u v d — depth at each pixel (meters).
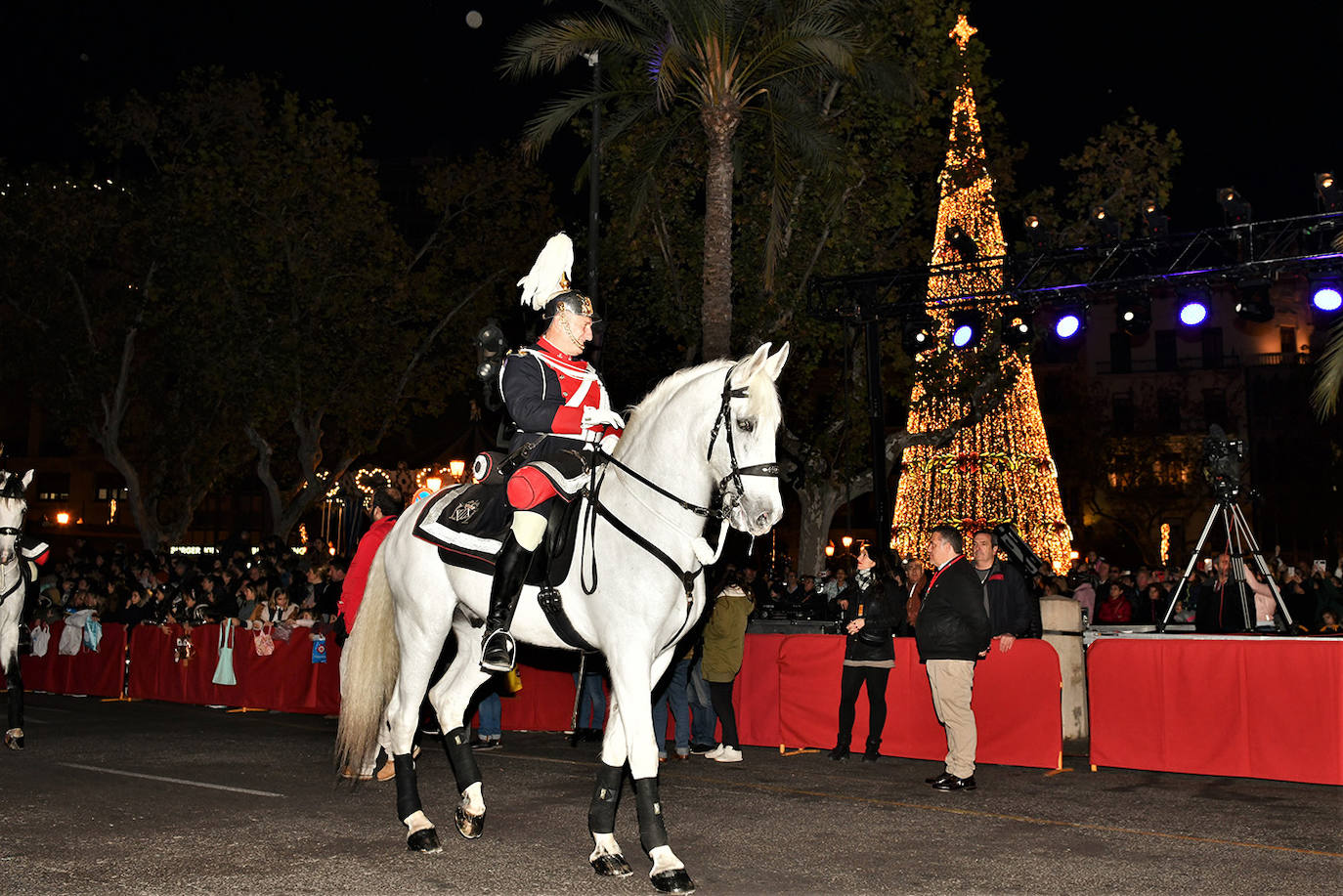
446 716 7.27
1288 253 15.16
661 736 11.06
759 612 21.14
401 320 34.28
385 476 8.97
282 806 8.28
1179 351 56.62
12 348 33.91
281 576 18.50
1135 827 7.84
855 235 24.44
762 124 19.56
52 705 16.30
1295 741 9.43
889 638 10.97
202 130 32.47
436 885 6.10
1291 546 53.06
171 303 33.12
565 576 6.58
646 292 26.02
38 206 33.31
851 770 10.47
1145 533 54.78
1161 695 10.05
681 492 6.33
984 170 23.11
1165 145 24.66
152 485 35.06
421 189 35.00
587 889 6.08
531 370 6.55
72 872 6.30
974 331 17.39
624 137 24.09
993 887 6.22
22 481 11.61
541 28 18.20
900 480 25.12
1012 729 10.52
